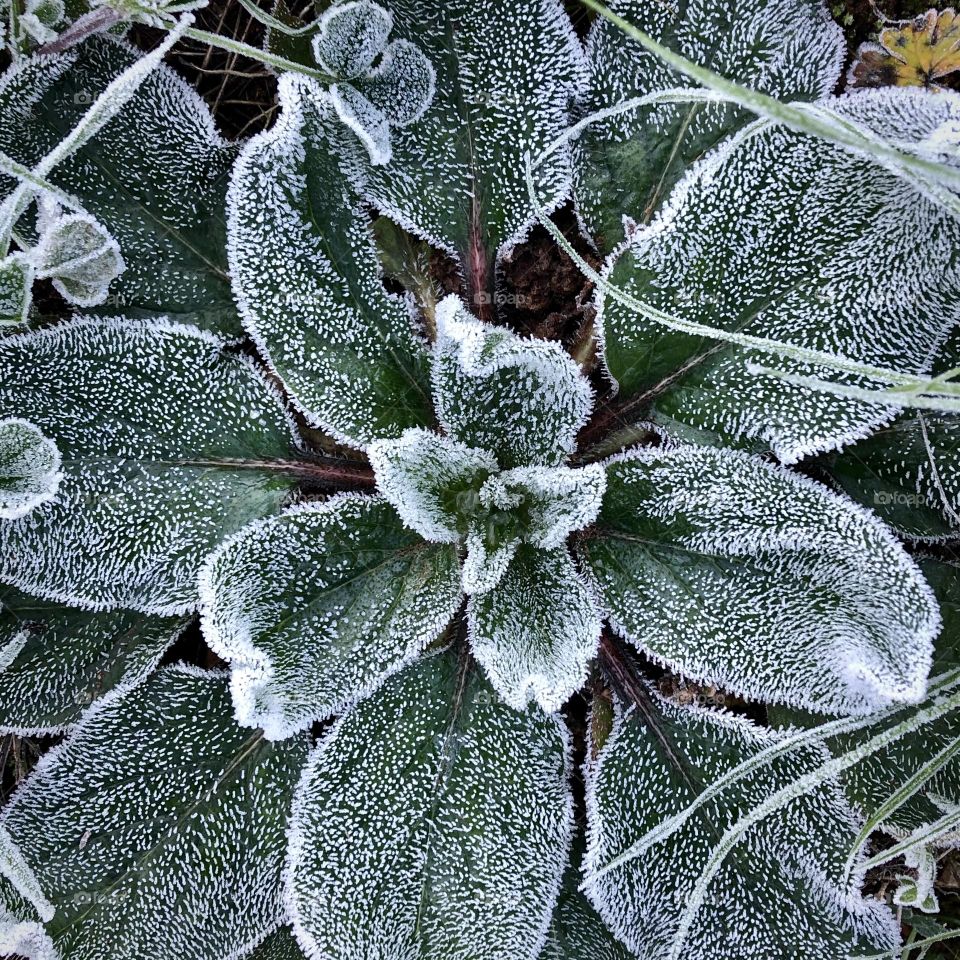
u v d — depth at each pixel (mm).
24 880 302
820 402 290
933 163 255
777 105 240
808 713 323
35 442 289
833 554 284
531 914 308
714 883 316
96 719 321
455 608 307
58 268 299
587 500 278
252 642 286
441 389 291
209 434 309
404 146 307
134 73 285
